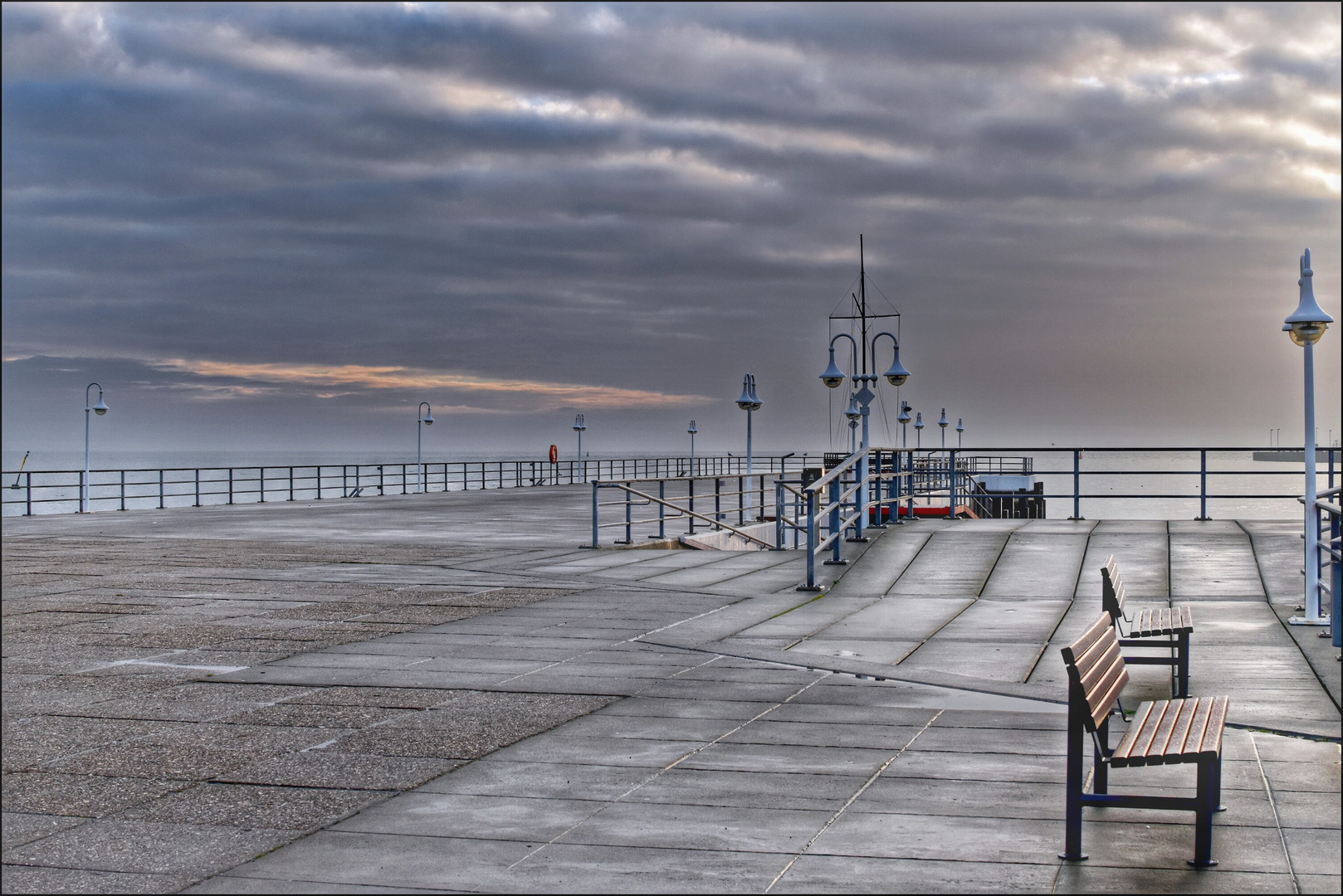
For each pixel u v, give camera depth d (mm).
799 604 13992
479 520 29453
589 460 58156
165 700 8953
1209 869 5223
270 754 7395
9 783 6785
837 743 7602
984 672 9977
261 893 5066
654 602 14125
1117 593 8984
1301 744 7398
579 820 6047
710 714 8430
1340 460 18344
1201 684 9234
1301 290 11781
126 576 16828
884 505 22469
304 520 29734
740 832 5820
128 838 5812
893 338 22781
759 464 54844
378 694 9164
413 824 6000
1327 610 12719
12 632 12031
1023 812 6098
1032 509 50312
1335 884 5023
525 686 9430
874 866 5312
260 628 12289
